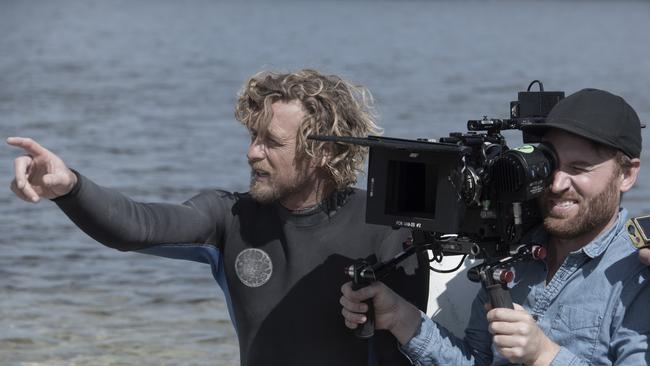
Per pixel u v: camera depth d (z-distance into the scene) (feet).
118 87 100.27
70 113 79.51
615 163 12.41
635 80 116.16
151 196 49.80
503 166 11.98
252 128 13.57
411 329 13.19
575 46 183.01
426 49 168.86
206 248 14.02
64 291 31.27
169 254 13.67
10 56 134.72
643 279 12.41
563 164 12.37
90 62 128.77
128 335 26.81
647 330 12.32
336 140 12.39
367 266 12.66
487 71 126.41
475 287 15.34
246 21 277.44
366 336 12.98
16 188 11.33
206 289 31.65
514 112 13.26
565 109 12.39
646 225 11.95
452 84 108.37
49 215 42.32
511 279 12.21
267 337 13.83
